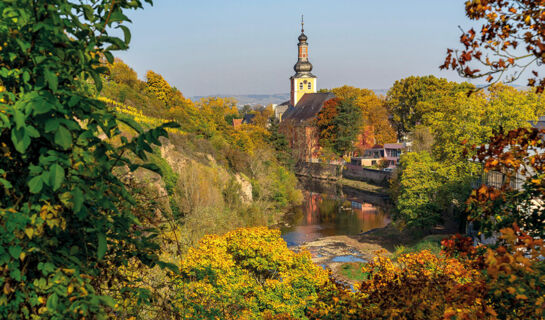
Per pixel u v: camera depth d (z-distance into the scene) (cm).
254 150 8194
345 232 5688
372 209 7125
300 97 16450
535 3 513
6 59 407
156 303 557
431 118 5266
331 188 9531
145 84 7400
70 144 367
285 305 2117
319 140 12019
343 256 4581
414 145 6425
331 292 1211
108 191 443
